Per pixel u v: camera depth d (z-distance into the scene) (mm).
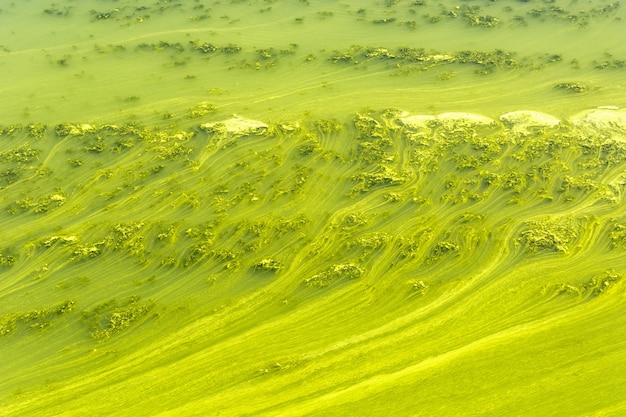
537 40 34969
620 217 21688
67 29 37031
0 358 17797
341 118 28141
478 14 37844
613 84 30250
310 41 35188
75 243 21531
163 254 20969
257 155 25750
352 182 24031
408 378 17031
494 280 19625
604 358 17219
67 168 25344
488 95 29891
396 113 28266
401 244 21000
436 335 18141
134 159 25703
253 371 17359
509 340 17875
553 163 24609
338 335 18250
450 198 23047
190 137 26891
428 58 32844
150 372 17438
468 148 25719
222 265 20438
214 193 23703
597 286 19156
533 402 16344
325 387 16922
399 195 23203
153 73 32344
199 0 40031
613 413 15969
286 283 19828
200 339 18266
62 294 19688
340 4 39531
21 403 16734
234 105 29359
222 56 33625
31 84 31609
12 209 23219
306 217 22375
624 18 36781
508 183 23609
